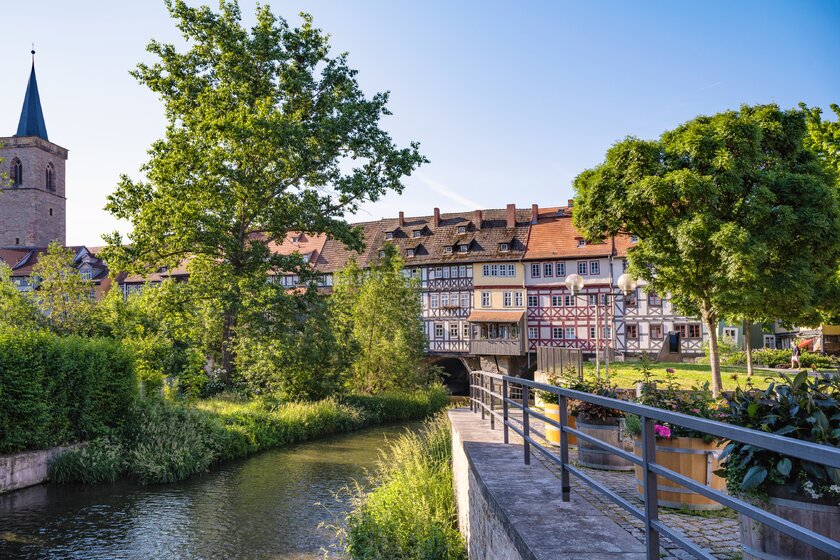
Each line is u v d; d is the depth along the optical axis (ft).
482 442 26.58
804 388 11.38
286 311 89.45
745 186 59.52
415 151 90.38
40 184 255.09
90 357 56.59
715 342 61.00
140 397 63.67
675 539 8.55
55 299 90.84
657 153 62.69
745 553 11.98
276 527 40.34
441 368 131.03
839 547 5.38
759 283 57.06
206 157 81.76
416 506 28.63
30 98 257.55
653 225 63.72
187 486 51.49
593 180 66.13
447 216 176.14
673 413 8.43
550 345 150.00
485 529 17.79
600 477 23.04
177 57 87.30
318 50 91.50
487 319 152.35
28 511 43.65
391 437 78.33
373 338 112.16
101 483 51.70
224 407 77.61
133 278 197.98
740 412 11.54
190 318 87.71
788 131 61.93
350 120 88.22
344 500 47.06
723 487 17.98
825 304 68.85
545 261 152.15
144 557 34.91
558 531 12.69
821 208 57.41
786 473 10.53
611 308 143.74
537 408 34.22
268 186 87.71
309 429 78.48
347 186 86.07
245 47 85.71
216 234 82.38
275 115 82.53
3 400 48.21
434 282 162.71
